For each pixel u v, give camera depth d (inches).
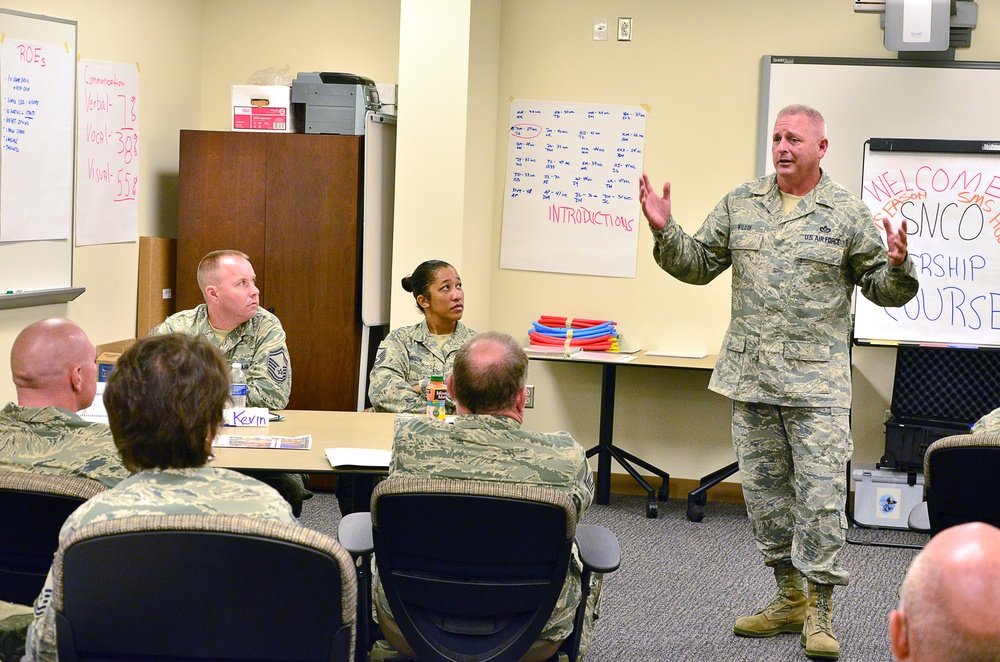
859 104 196.2
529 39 208.8
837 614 145.9
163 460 66.0
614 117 207.2
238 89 200.8
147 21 201.0
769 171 201.0
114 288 197.6
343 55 217.9
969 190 184.5
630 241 208.5
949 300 185.5
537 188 211.2
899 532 187.9
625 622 141.7
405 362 151.6
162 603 60.4
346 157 196.9
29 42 167.9
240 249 200.7
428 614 86.8
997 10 191.6
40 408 84.0
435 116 189.3
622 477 214.8
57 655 62.3
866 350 200.4
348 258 198.1
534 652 90.0
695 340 208.1
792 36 199.5
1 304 164.1
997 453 94.7
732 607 148.3
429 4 187.8
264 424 128.0
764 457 133.5
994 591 36.9
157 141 208.8
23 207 169.2
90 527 59.3
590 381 213.9
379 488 82.3
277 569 60.1
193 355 66.7
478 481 81.8
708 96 203.5
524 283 213.5
